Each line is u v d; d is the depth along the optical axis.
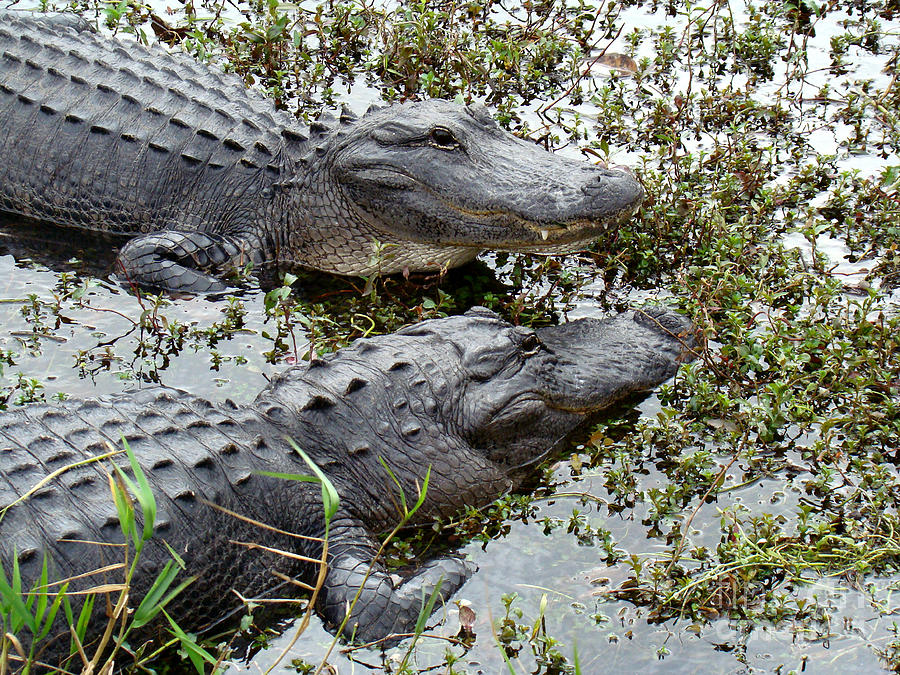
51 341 6.74
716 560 5.39
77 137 7.97
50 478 4.75
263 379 6.54
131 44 8.84
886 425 6.21
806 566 5.27
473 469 5.75
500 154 7.19
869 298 6.84
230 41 10.03
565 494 5.85
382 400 5.63
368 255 7.64
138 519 4.81
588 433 6.30
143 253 7.43
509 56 9.86
